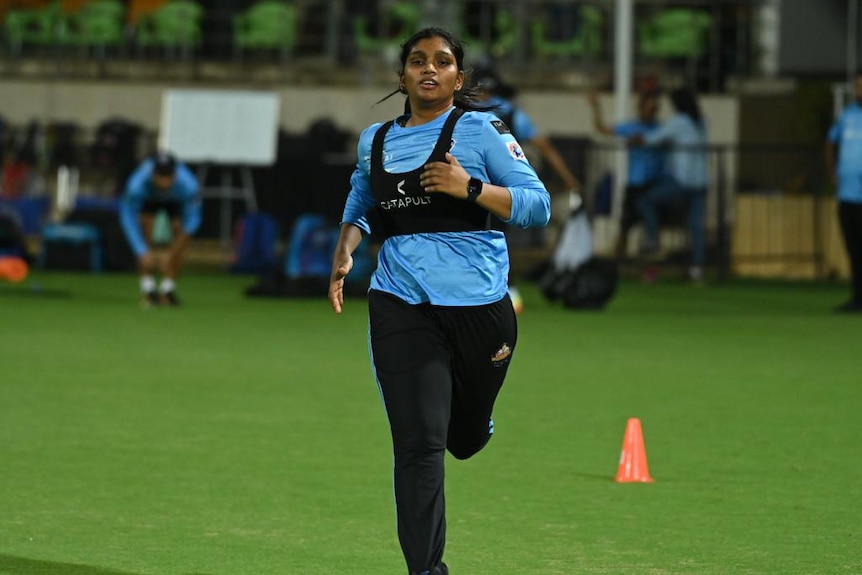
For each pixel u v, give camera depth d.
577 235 62.25
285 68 99.88
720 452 29.78
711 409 35.47
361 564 20.69
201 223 87.25
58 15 103.62
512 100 55.78
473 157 18.48
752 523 23.44
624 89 79.69
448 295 18.38
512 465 28.31
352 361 44.22
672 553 21.45
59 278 74.00
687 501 25.09
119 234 78.19
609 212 80.62
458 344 18.59
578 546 21.88
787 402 36.72
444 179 17.89
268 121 79.25
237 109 79.44
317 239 67.31
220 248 86.88
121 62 100.19
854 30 71.56
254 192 84.75
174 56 103.31
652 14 102.25
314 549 21.56
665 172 75.12
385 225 18.84
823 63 72.12
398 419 18.23
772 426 33.00
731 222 81.00
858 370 43.09
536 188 18.36
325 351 46.66
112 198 84.81
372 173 18.77
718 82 98.31
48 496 25.14
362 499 25.05
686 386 39.47
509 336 18.78
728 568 20.58
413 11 102.50
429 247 18.45
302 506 24.48
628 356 46.09
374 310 18.70
